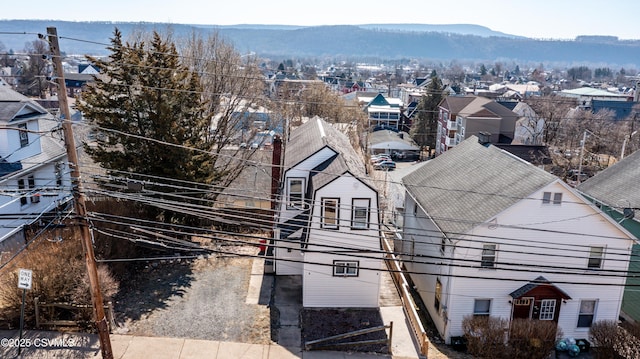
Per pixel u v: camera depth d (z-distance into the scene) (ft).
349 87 474.08
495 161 85.40
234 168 119.55
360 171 83.76
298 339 65.31
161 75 83.20
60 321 61.57
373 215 73.00
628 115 272.10
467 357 69.00
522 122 229.45
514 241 71.41
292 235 81.30
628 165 99.55
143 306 69.21
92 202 84.53
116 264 76.13
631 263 86.43
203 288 76.33
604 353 70.28
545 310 74.18
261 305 72.79
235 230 102.06
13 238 86.74
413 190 95.96
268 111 178.81
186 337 62.85
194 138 89.76
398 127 304.09
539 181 71.00
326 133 95.61
